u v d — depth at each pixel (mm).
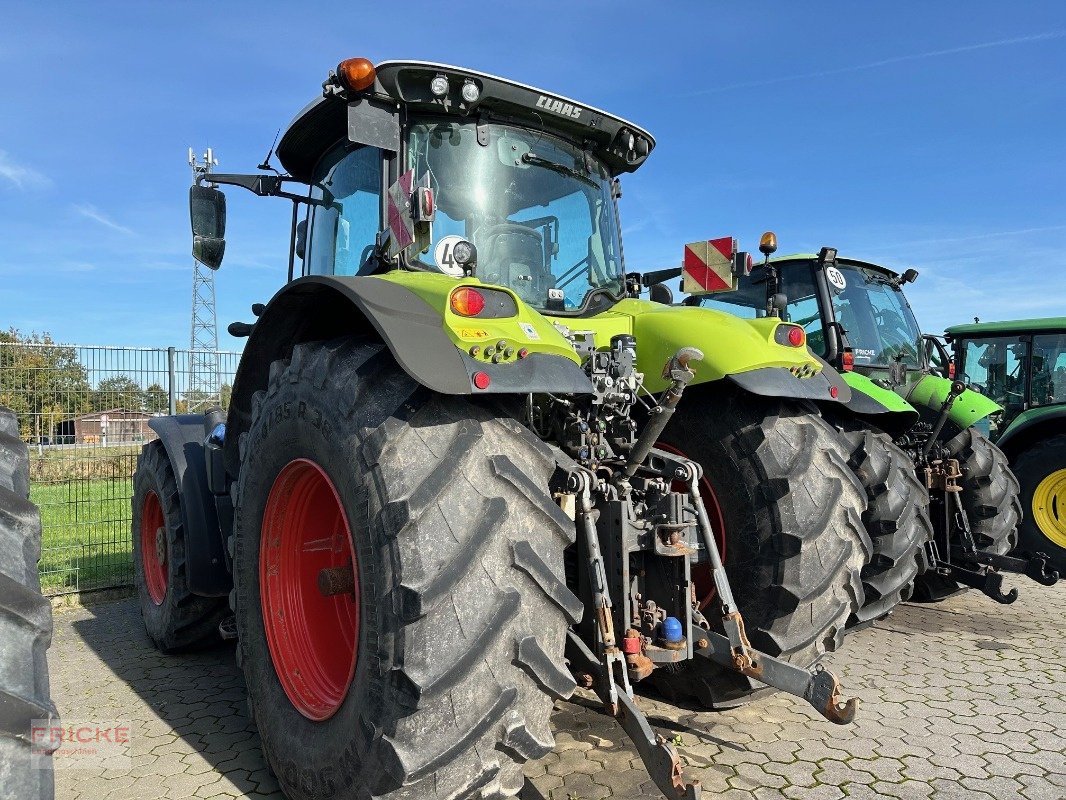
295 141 3330
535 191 3137
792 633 2850
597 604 2256
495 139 3041
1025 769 2748
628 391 2686
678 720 3154
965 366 7848
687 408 3123
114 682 3758
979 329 7699
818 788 2598
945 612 5094
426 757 1877
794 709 3283
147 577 4457
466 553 1934
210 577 3838
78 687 3686
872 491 4082
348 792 2098
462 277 2578
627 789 2533
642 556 2484
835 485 2920
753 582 2889
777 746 2920
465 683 1893
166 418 4418
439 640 1890
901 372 5766
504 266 3002
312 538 2758
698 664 3074
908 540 4102
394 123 2773
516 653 1941
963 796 2555
